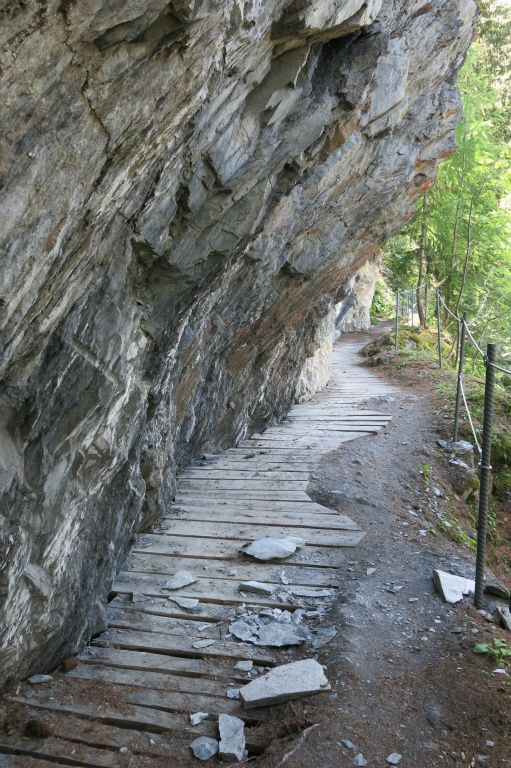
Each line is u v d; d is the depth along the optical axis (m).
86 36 1.96
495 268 16.78
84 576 3.82
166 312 3.95
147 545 5.37
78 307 2.98
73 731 3.07
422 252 17.41
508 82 17.33
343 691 3.32
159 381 4.65
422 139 7.96
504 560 7.01
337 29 3.90
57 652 3.60
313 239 7.39
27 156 2.02
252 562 5.04
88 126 2.22
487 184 15.99
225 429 8.49
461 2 6.69
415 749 2.93
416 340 16.78
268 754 2.92
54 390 2.95
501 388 10.55
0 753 2.92
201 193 3.65
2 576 2.79
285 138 4.49
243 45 3.03
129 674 3.59
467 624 3.95
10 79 1.82
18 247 2.14
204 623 4.16
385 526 5.84
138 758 2.92
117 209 2.92
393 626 3.99
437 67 7.08
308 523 5.81
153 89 2.44
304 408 11.28
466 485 7.54
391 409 10.52
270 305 7.54
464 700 3.23
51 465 3.06
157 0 2.06
